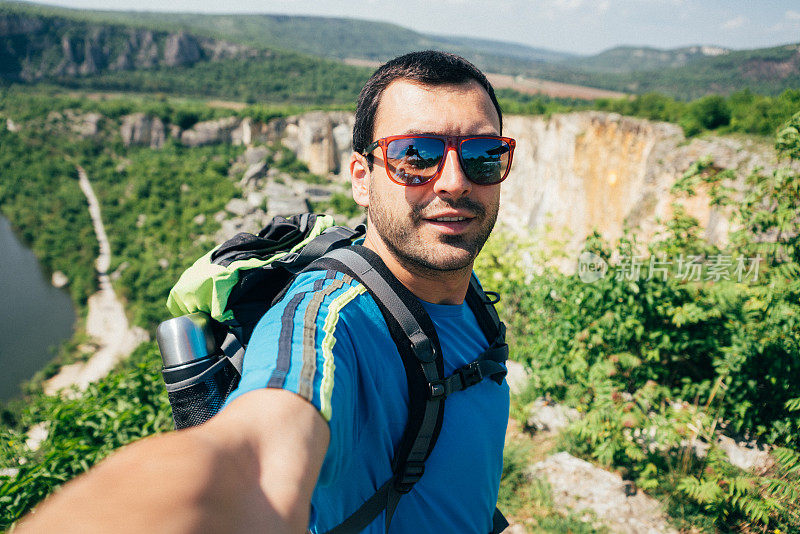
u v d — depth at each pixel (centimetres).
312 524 90
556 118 5059
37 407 486
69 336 6769
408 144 86
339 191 10006
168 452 42
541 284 538
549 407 505
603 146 4338
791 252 404
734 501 352
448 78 89
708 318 437
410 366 86
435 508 90
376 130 93
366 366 78
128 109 12225
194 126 11919
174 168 10725
